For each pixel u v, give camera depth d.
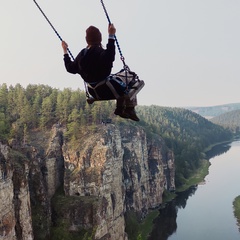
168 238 91.25
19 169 63.41
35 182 77.81
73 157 88.44
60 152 92.94
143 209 113.62
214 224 98.06
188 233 93.19
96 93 9.70
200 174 165.75
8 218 54.88
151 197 121.06
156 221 106.44
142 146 122.12
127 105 10.27
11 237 55.69
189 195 132.62
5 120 94.94
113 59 8.87
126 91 9.95
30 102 114.44
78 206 79.38
